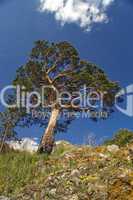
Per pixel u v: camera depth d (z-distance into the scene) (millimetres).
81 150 18391
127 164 15273
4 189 15180
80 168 15289
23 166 17672
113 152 17406
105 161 15922
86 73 37188
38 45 38094
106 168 15016
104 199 12570
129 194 12555
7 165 17875
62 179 14375
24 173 16625
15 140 30656
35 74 37969
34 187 14344
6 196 14500
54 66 38219
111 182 13406
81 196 13000
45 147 30422
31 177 16281
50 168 16922
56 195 13414
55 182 14219
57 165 17078
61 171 15297
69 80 37844
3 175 16484
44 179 15094
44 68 38125
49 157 19266
